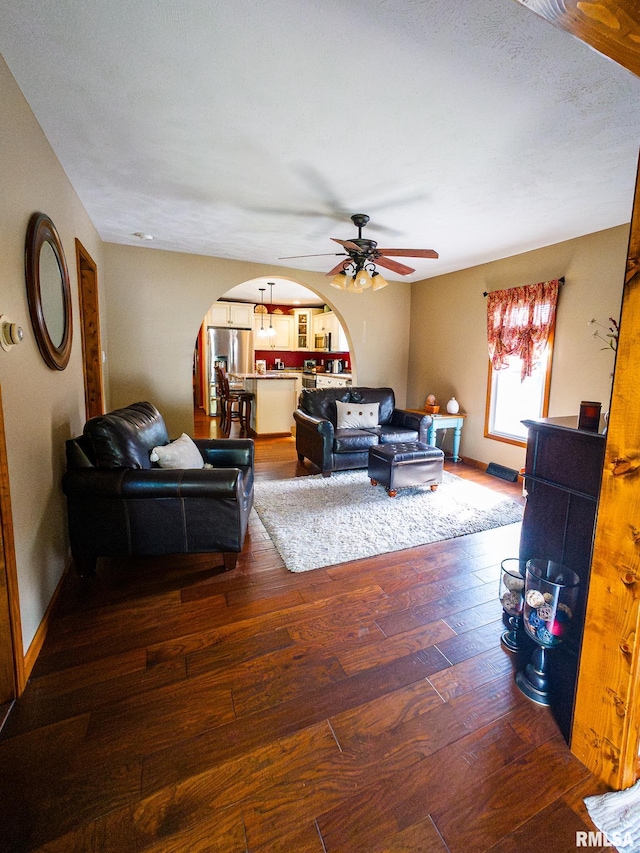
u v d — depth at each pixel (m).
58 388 2.30
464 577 2.45
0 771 1.26
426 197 2.89
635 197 1.10
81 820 1.13
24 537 1.69
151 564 2.55
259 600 2.18
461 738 1.41
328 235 3.86
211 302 4.79
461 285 5.14
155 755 1.32
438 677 1.67
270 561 2.61
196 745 1.36
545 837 1.11
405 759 1.32
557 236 3.74
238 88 1.74
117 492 2.19
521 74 1.63
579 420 1.79
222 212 3.27
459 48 1.49
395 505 3.58
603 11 0.91
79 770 1.26
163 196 2.95
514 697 1.58
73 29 1.43
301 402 5.11
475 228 3.55
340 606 2.14
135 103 1.86
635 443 1.14
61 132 2.11
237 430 7.04
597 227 3.50
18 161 1.73
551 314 3.94
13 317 1.65
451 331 5.32
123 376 4.51
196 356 9.20
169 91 1.77
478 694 1.59
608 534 1.22
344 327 5.69
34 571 1.79
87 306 3.64
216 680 1.63
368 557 2.67
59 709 1.49
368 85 1.71
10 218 1.64
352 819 1.15
